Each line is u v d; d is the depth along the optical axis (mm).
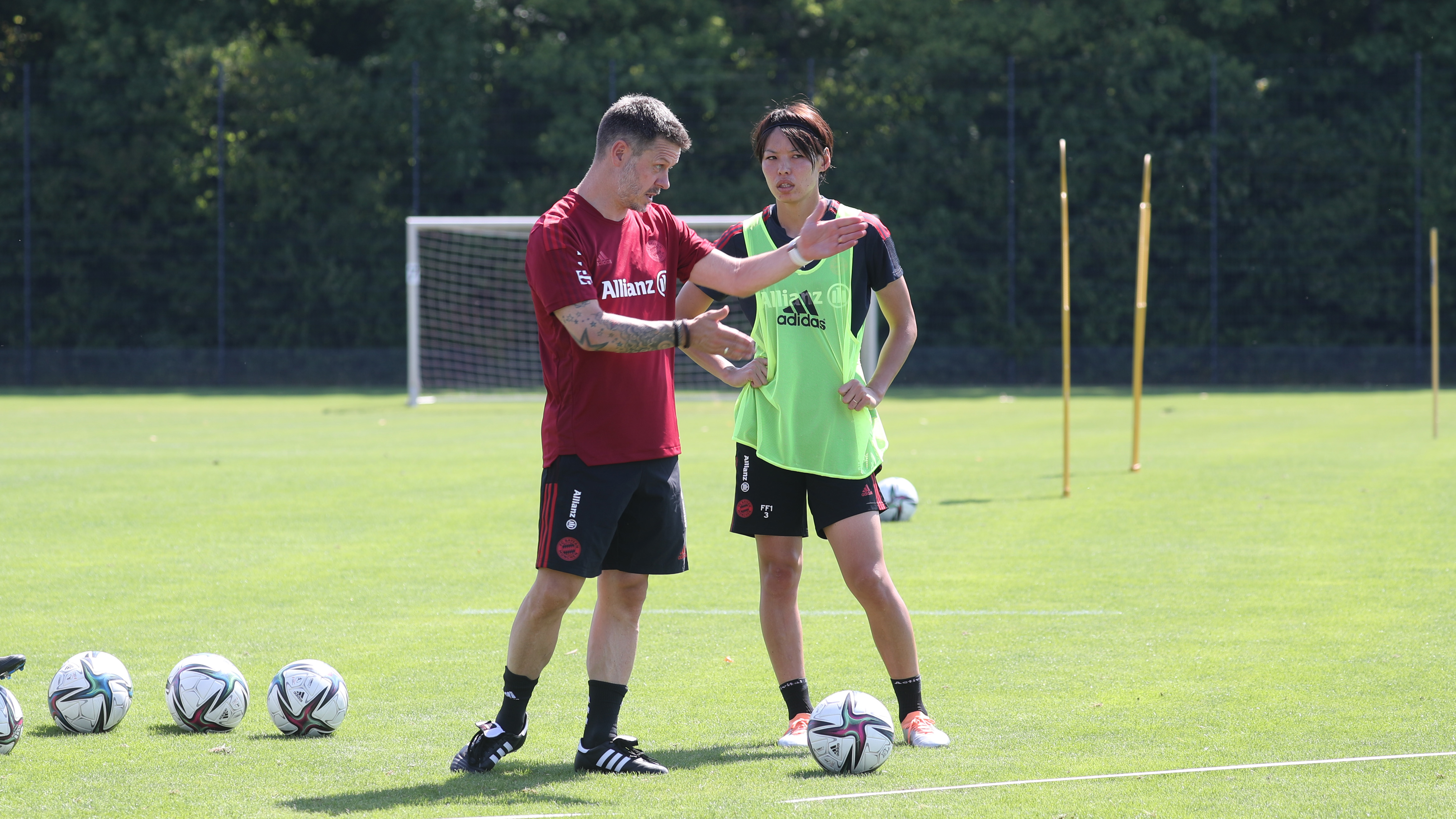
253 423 31594
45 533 14812
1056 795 6238
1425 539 13898
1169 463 21312
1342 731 7289
